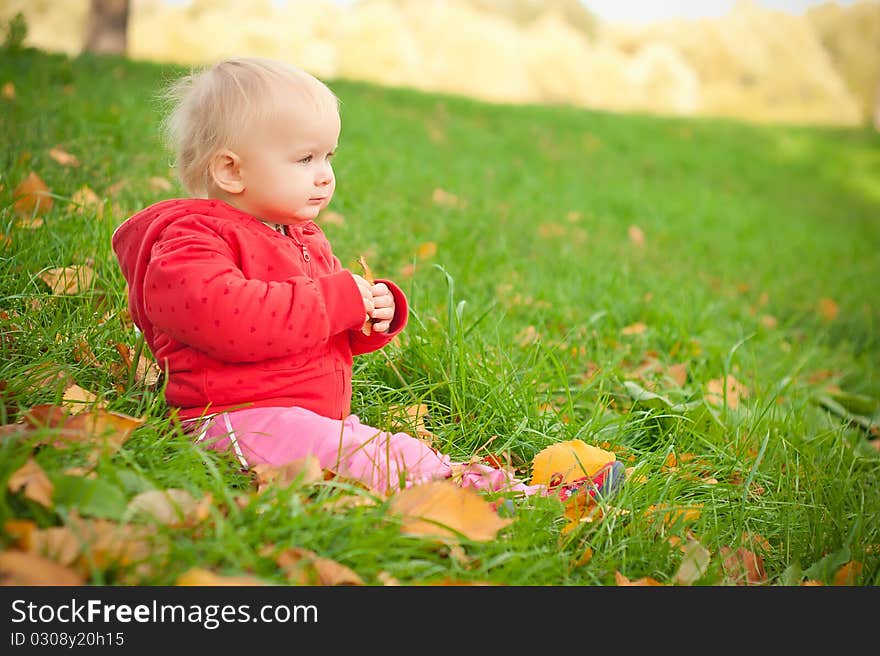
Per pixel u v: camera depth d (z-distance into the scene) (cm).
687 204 1079
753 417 355
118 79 881
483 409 313
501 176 966
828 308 681
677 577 231
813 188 1524
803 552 267
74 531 181
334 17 3469
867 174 1738
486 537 218
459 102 1517
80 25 3098
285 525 204
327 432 243
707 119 2002
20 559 167
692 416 346
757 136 1862
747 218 1100
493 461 289
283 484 227
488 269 525
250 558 189
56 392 246
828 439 365
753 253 888
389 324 281
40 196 384
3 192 373
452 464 265
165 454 233
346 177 642
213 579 177
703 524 263
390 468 250
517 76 3694
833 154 1827
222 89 250
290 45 3366
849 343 634
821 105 3859
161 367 255
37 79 728
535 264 572
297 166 252
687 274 696
